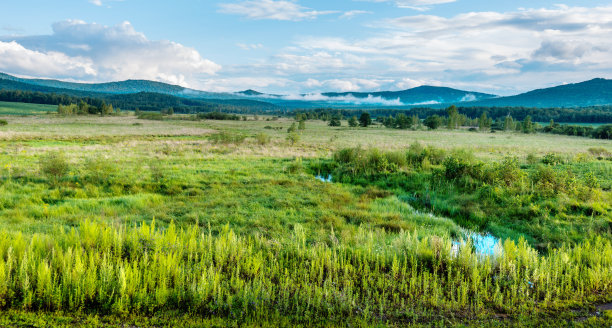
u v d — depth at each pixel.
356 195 13.95
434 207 12.27
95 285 4.91
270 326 4.51
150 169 17.16
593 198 11.19
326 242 8.07
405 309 5.11
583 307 5.21
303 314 4.88
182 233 7.25
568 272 6.37
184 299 5.04
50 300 4.74
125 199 11.70
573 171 16.73
